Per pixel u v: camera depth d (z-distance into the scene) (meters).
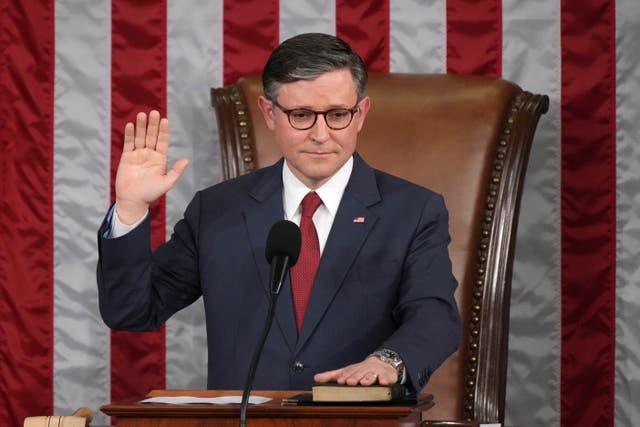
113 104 14.94
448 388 12.79
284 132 10.08
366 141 13.28
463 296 12.90
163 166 9.60
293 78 9.90
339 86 9.93
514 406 14.70
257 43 14.93
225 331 10.59
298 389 10.18
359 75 10.10
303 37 10.04
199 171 14.92
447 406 12.76
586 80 14.68
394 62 14.81
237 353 10.45
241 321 10.52
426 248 10.55
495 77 14.37
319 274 10.41
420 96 13.45
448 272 10.44
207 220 11.09
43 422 8.28
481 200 13.09
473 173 13.11
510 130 13.28
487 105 13.32
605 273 14.63
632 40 14.62
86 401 14.86
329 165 10.13
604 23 14.66
